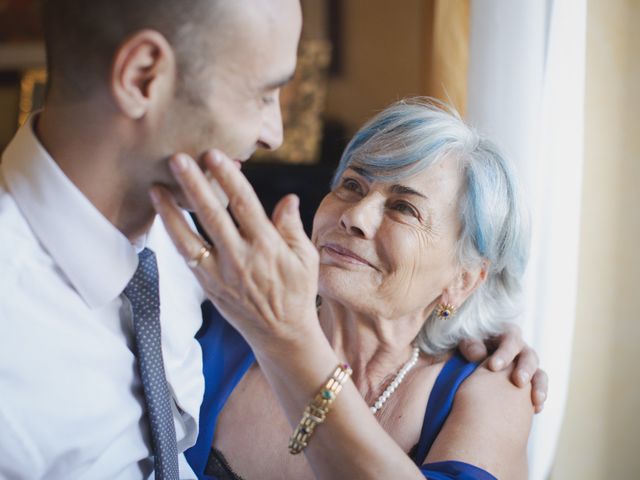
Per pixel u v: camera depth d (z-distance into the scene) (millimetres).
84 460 971
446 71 1920
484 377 1391
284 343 951
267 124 880
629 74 1703
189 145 835
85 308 959
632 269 1743
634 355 1756
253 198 849
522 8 1609
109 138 845
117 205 914
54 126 889
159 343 1025
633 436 1769
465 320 1466
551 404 1683
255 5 784
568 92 1638
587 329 1776
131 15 774
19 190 911
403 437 1354
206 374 1432
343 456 1003
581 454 1803
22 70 4070
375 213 1324
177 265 1236
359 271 1327
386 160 1319
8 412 895
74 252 920
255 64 805
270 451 1356
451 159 1339
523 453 1290
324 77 3410
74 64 820
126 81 785
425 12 3270
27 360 901
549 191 1656
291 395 1001
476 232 1342
